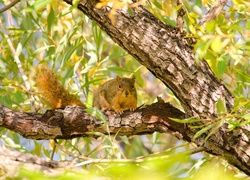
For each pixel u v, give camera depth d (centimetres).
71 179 509
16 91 1067
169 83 860
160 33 848
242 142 857
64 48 1086
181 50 846
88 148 1288
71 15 1278
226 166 922
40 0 691
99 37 1087
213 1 999
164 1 1102
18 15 1241
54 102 1050
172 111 895
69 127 897
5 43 1205
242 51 814
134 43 844
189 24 832
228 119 782
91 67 1048
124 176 567
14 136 1148
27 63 1119
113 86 1130
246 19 955
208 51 788
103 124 896
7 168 704
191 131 879
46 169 694
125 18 843
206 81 851
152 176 498
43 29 1154
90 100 1138
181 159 659
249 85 1026
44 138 902
